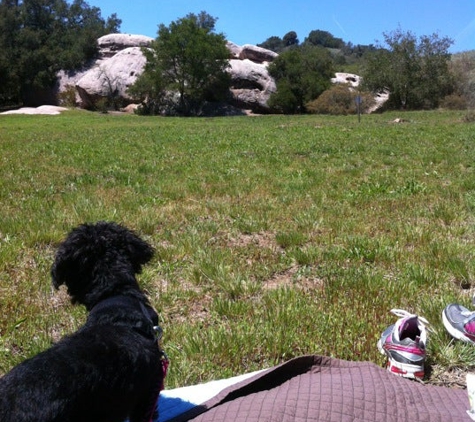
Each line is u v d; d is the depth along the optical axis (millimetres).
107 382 670
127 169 3396
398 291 1432
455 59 15266
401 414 854
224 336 1180
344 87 14758
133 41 19672
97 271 829
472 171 3262
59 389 627
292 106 16875
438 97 14891
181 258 1727
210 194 2650
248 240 1955
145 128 8383
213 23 19766
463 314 1180
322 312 1313
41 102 19266
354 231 2018
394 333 1086
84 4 21766
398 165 3576
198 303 1426
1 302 1377
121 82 17062
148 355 743
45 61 19016
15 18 19203
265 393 913
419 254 1729
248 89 17109
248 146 4773
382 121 9336
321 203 2443
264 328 1223
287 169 3408
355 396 878
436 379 1078
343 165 3555
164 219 2145
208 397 961
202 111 16375
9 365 1099
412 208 2338
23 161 3830
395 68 15008
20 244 1766
